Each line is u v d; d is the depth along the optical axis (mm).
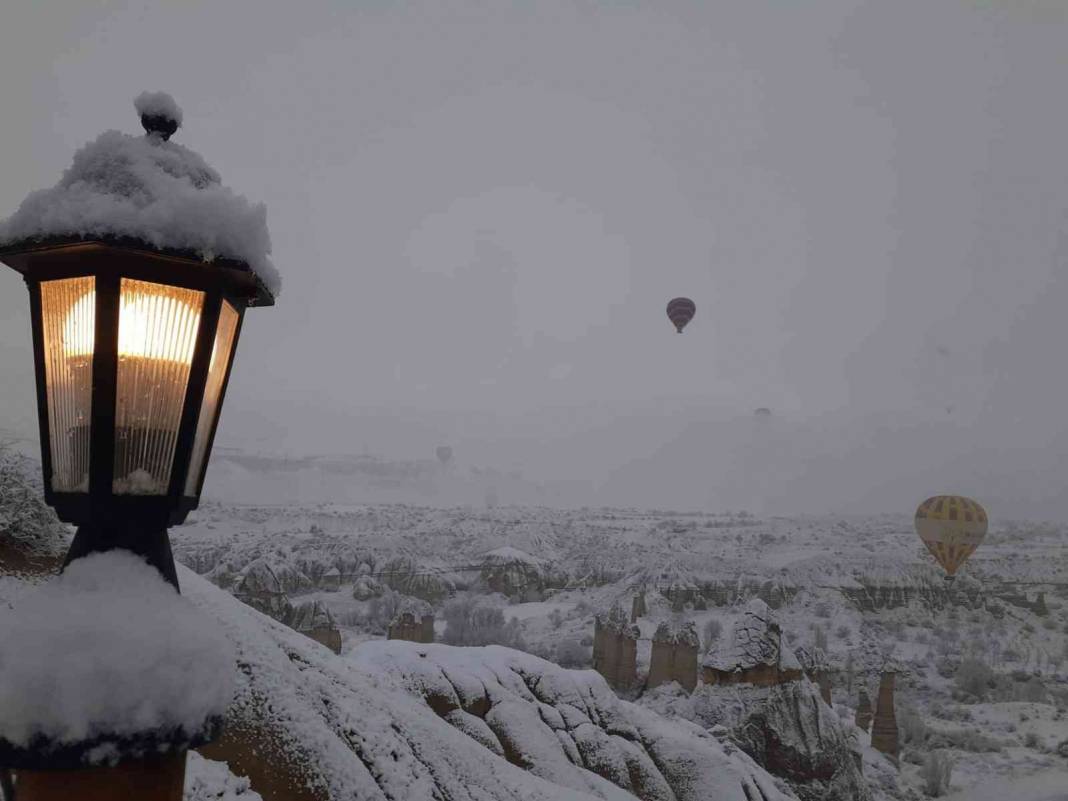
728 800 14570
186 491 2445
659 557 81500
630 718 15562
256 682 6133
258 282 2486
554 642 52719
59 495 2314
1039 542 111812
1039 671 60875
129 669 2020
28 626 2041
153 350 2309
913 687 56594
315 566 60219
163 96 2541
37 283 2355
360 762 6277
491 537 91562
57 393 2342
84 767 1990
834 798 27719
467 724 12266
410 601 44719
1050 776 40156
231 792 5277
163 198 2258
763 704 28703
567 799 9227
